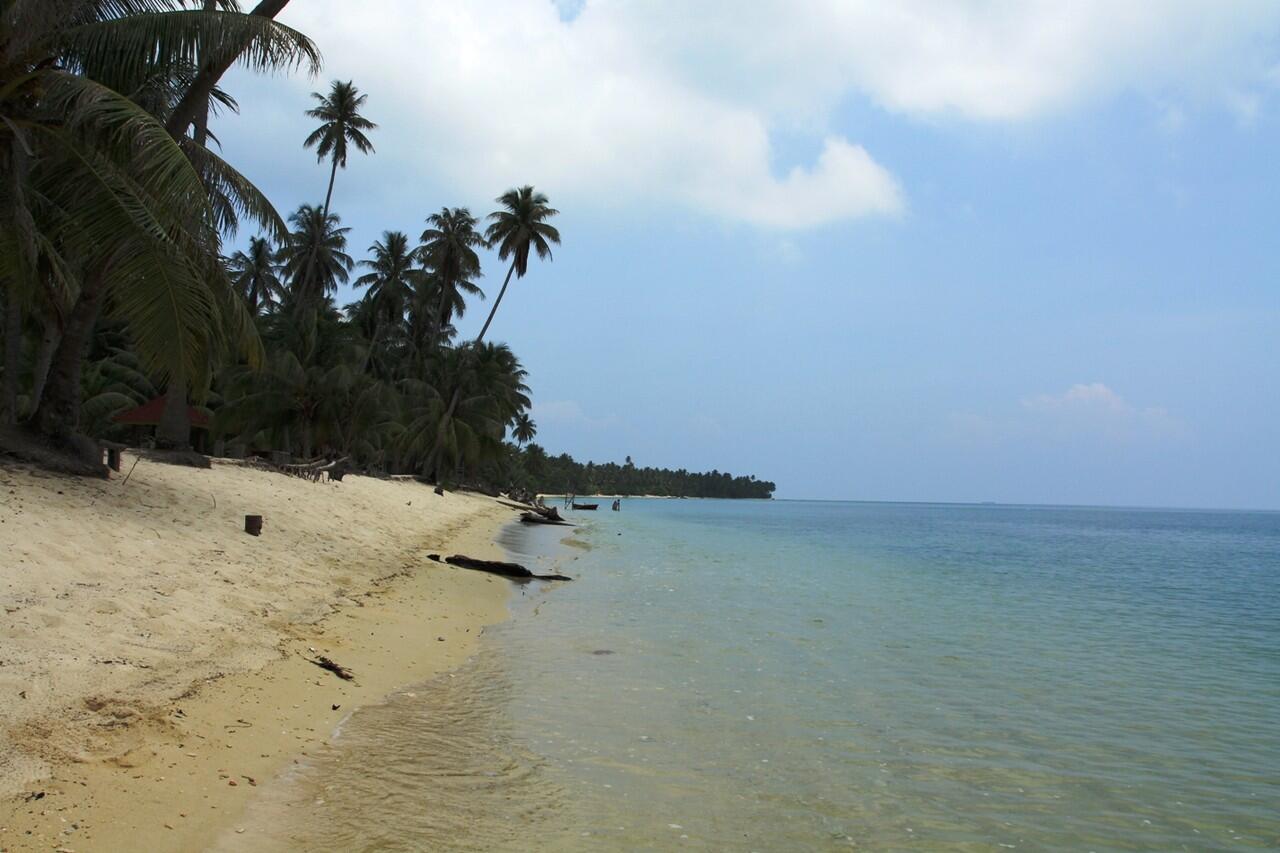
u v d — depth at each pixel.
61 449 12.37
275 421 37.12
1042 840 5.64
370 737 6.58
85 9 11.82
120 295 11.12
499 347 61.97
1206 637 15.27
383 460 53.66
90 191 11.00
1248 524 148.62
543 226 53.38
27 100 11.21
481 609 13.45
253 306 50.84
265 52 11.57
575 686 8.90
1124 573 30.92
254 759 5.66
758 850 5.18
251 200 13.01
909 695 9.55
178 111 12.69
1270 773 7.23
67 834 4.11
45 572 7.62
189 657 6.95
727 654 11.23
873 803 6.11
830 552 36.47
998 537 62.69
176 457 18.62
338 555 14.47
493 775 6.06
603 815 5.52
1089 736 8.24
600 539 37.50
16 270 12.23
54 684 5.56
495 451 56.56
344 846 4.67
